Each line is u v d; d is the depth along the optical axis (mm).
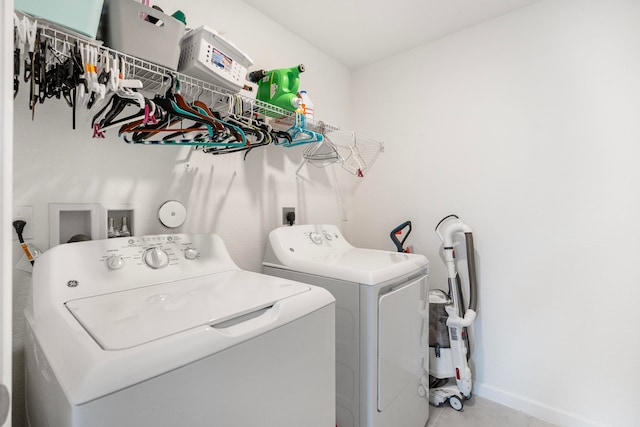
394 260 1582
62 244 1019
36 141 1040
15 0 708
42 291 835
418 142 2230
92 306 806
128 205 1267
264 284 1059
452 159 2068
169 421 588
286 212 1982
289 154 2014
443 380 1961
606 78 1561
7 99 404
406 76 2293
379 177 2436
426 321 1710
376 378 1274
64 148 1099
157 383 571
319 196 2260
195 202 1506
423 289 1668
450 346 1879
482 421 1725
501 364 1877
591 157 1599
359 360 1279
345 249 1950
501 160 1873
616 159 1536
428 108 2182
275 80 1486
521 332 1807
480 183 1950
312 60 2211
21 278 1005
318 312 947
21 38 724
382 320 1302
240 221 1710
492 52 1907
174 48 1055
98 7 837
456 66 2053
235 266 1294
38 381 692
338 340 1357
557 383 1697
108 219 1222
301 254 1685
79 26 801
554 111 1700
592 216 1598
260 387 763
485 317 1932
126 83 864
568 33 1661
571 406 1655
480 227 1951
